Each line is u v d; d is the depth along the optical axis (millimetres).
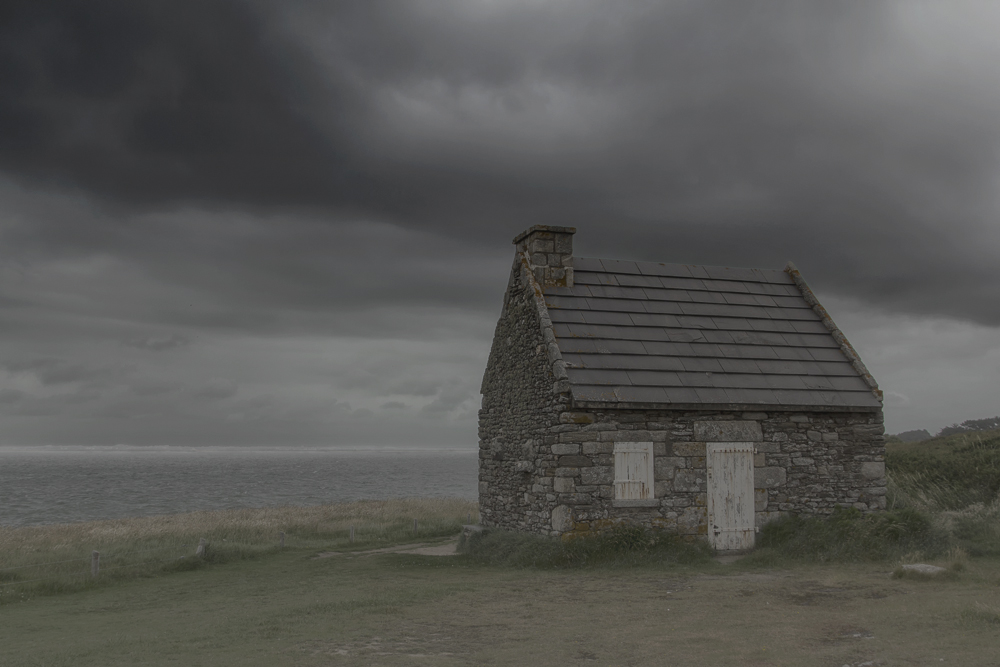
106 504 65062
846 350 20875
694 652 9172
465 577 16406
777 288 23031
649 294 21328
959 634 9180
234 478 123562
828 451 19141
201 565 20156
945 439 35250
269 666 8984
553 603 12867
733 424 18531
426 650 9750
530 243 21016
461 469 181000
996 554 15914
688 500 17953
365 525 30156
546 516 18094
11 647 10734
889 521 17422
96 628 12164
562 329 19281
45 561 20219
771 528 18234
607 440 17656
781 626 10398
